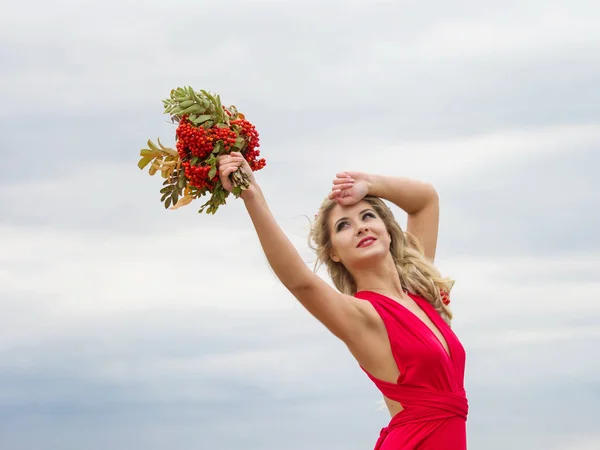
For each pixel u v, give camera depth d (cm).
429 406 471
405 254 533
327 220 519
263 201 456
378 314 481
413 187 550
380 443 489
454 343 497
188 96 460
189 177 454
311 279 459
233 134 458
